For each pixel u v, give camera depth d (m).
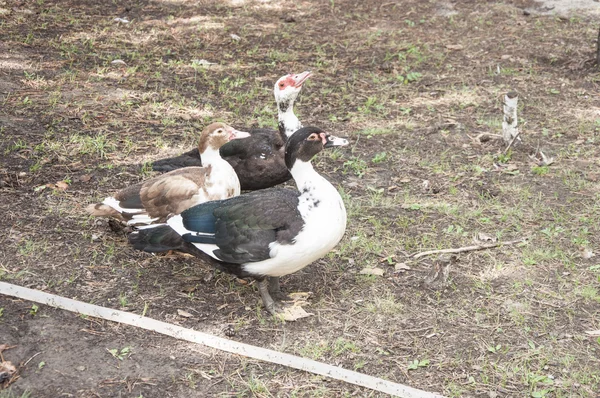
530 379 4.72
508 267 5.94
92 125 8.19
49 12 11.99
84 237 6.12
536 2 13.05
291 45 11.24
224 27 11.89
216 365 4.78
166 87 9.40
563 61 10.59
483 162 7.75
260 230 5.02
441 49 11.12
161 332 5.05
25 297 5.27
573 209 6.82
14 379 4.54
